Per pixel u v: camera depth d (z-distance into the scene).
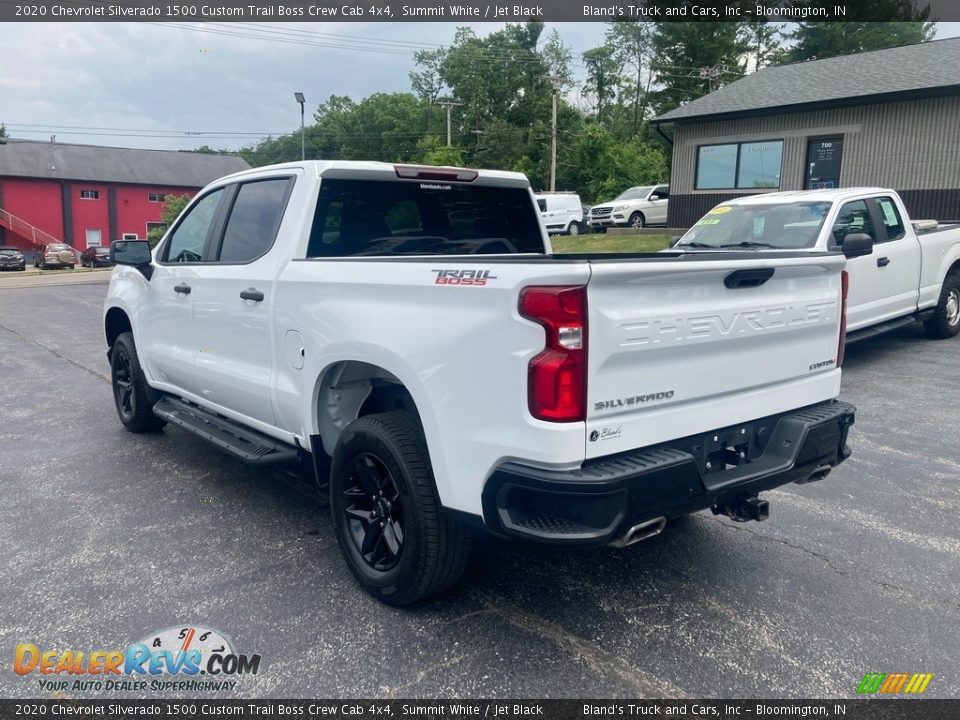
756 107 20.33
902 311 9.01
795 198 8.58
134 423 6.34
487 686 2.95
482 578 3.82
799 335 3.65
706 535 4.32
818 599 3.60
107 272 37.41
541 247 5.23
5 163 50.50
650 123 23.00
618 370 2.87
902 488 5.02
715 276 3.14
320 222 4.21
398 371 3.28
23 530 4.43
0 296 21.62
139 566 3.95
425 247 4.66
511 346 2.82
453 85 72.94
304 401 3.92
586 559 4.03
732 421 3.35
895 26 50.53
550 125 55.84
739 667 3.06
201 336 4.92
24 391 8.25
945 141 17.77
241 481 5.27
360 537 3.69
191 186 56.28
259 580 3.79
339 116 82.44
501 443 2.89
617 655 3.15
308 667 3.07
